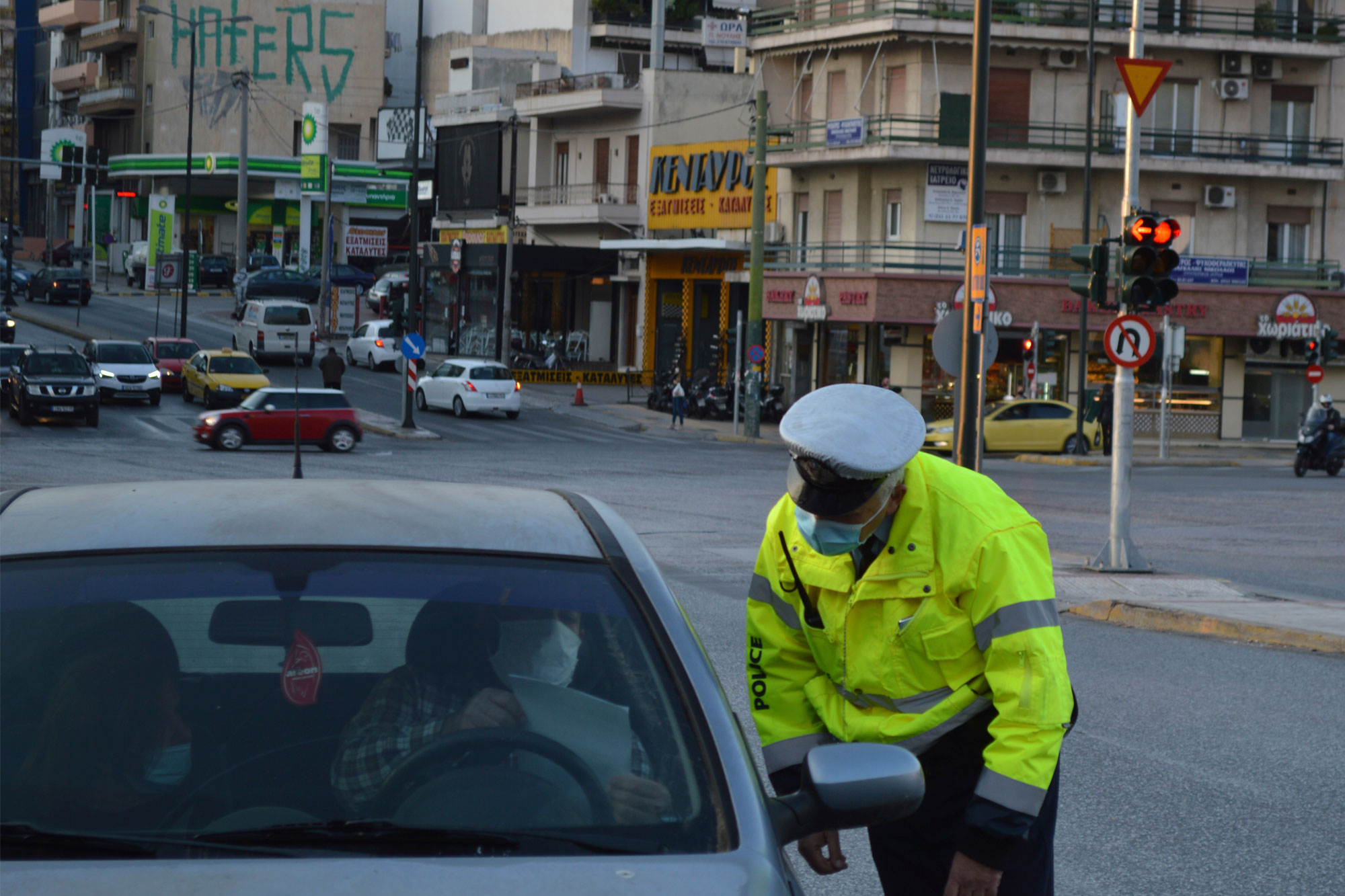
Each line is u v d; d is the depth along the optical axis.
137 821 2.54
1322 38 43.81
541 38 74.75
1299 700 9.03
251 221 87.81
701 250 50.31
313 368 53.47
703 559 15.99
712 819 2.64
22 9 111.19
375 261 88.12
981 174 16.77
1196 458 37.50
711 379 47.75
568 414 45.84
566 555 3.16
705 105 54.16
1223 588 14.14
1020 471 31.88
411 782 2.65
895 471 3.34
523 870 2.40
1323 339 43.69
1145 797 6.75
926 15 41.41
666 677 2.90
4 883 2.29
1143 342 14.86
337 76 91.00
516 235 59.62
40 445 31.86
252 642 2.84
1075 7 42.50
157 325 58.53
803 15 45.06
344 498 3.39
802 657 3.78
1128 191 15.43
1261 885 5.57
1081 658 10.57
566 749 2.72
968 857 3.38
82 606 2.86
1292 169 43.62
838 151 42.94
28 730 2.67
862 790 2.86
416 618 2.92
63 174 84.56
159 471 26.73
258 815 2.57
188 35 89.12
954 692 3.56
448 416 44.00
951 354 16.64
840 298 42.69
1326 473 32.56
